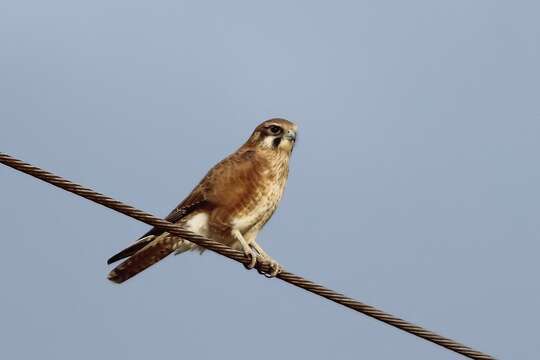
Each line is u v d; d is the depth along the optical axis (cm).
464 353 1062
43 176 954
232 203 1380
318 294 1087
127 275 1410
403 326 1065
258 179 1390
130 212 1015
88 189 980
